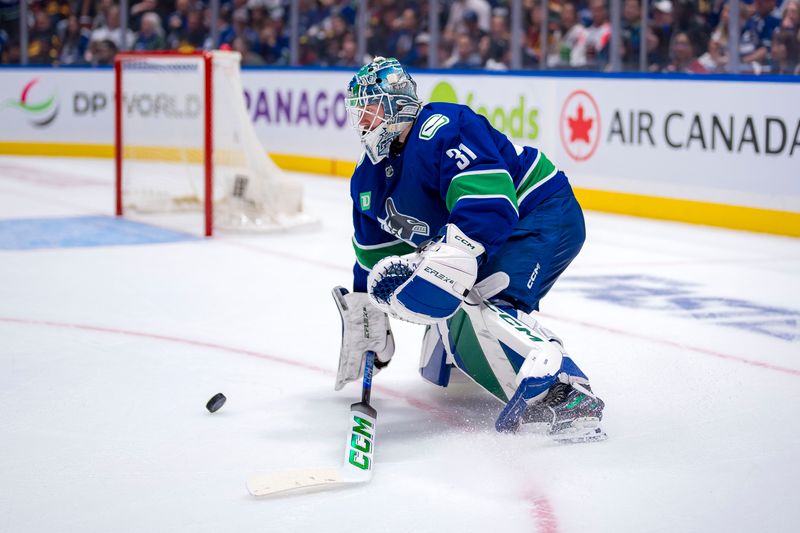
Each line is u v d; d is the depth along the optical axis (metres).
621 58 12.33
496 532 3.07
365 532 3.07
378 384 4.74
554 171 4.28
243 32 16.50
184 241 9.22
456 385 4.71
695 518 3.18
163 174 10.70
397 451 3.80
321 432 4.03
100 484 3.45
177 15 16.97
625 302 6.75
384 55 15.27
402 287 3.74
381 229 4.26
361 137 3.96
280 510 3.23
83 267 7.84
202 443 3.89
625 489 3.42
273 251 8.73
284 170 15.81
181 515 3.19
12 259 8.14
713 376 4.94
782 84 9.47
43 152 17.44
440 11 14.44
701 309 6.54
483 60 14.05
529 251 4.10
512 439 3.91
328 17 15.77
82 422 4.14
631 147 10.97
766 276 7.72
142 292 6.91
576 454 3.76
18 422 4.13
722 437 3.99
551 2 13.08
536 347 3.84
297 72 15.34
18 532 3.06
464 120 3.85
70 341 5.54
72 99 17.20
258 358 5.22
